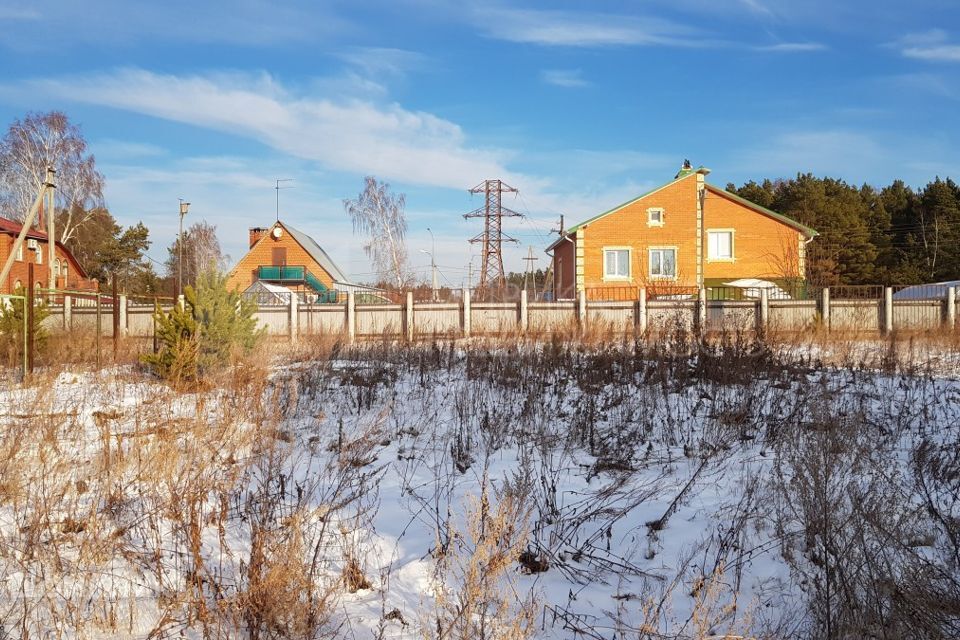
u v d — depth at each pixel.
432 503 5.34
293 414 7.68
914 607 3.49
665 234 32.41
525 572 4.24
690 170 33.12
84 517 4.59
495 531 3.64
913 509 4.73
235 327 11.72
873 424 7.14
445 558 3.99
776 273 32.12
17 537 4.22
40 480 5.27
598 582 4.18
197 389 9.92
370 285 46.88
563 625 3.64
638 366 11.03
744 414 7.83
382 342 15.35
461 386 10.30
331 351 14.33
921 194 58.25
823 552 4.15
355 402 9.27
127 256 62.94
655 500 5.47
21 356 13.18
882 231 55.66
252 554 3.59
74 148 41.38
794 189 57.59
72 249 51.97
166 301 22.88
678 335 12.63
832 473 4.66
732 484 5.70
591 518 5.07
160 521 4.57
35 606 3.40
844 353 12.41
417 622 3.55
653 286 29.33
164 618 3.32
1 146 40.16
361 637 3.40
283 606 3.39
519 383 10.09
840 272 51.19
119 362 13.51
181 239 40.56
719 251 32.53
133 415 8.05
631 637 3.50
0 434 6.50
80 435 7.00
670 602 3.88
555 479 6.00
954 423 7.90
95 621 3.38
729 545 4.49
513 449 7.08
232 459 5.86
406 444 7.31
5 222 36.34
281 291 36.06
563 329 17.50
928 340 15.24
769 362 10.86
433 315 22.81
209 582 3.62
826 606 3.59
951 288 21.67
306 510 4.58
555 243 36.50
